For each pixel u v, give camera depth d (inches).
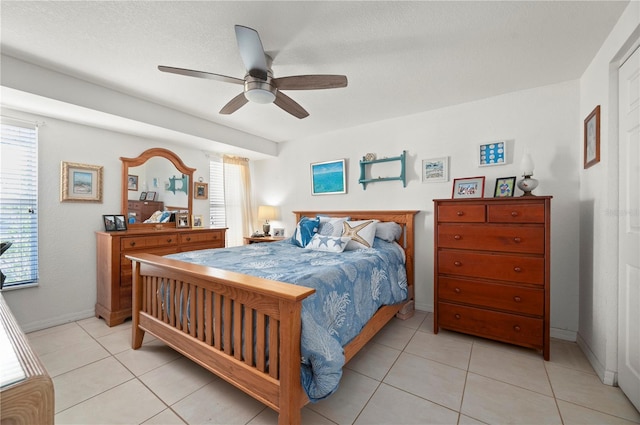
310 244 114.1
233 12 61.8
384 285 92.7
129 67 85.0
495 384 69.5
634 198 62.0
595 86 79.6
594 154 78.5
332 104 115.0
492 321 89.4
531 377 72.4
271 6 60.1
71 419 57.4
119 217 120.6
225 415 58.9
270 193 181.6
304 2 59.1
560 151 96.0
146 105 110.3
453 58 81.1
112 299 105.3
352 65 84.7
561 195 95.5
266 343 56.1
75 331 99.7
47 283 103.5
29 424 16.9
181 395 65.1
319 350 51.1
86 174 113.0
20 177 98.7
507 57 80.6
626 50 63.9
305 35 70.1
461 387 68.4
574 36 70.6
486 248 90.4
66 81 89.2
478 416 58.6
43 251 102.7
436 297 99.5
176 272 73.8
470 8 61.3
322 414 59.3
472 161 112.2
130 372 74.3
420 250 124.5
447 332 100.4
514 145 103.8
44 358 81.1
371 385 69.3
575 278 93.0
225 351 62.2
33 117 99.7
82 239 112.1
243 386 57.5
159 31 68.3
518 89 101.8
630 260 62.9
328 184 153.0
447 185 118.2
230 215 174.1
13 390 16.3
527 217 83.9
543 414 59.0
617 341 67.9
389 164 133.3
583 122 89.7
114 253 106.2
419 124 124.9
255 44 59.1
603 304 71.7
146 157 131.0
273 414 59.3
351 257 92.6
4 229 95.9
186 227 145.2
